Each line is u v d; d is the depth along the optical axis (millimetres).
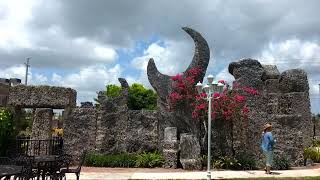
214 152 19469
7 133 19516
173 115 19859
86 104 26953
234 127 19578
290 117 19875
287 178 14930
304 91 22594
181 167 18594
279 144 19703
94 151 20344
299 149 19703
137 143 20375
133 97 35250
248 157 18844
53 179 12648
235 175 15852
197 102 19531
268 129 16844
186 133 19234
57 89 20875
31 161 11953
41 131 20453
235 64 20484
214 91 15125
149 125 20516
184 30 20609
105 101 20734
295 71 22641
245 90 19906
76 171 13281
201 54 20234
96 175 16062
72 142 20453
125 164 19000
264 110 19922
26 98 20844
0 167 11219
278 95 21672
